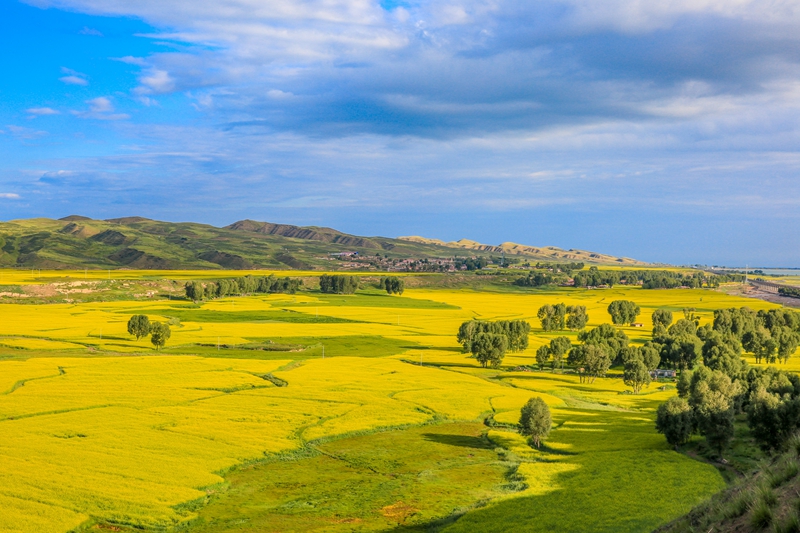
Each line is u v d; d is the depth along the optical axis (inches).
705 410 3016.7
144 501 2235.5
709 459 2962.6
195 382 4414.4
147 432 3129.9
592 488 2434.8
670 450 3085.6
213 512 2244.1
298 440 3176.7
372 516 2236.7
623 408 4242.1
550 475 2659.9
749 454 3004.4
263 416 3572.8
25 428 3105.3
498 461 2940.5
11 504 2113.7
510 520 2085.4
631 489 2411.4
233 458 2822.3
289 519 2198.6
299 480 2642.7
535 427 3211.1
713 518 1105.4
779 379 3801.7
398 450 3112.7
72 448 2790.4
